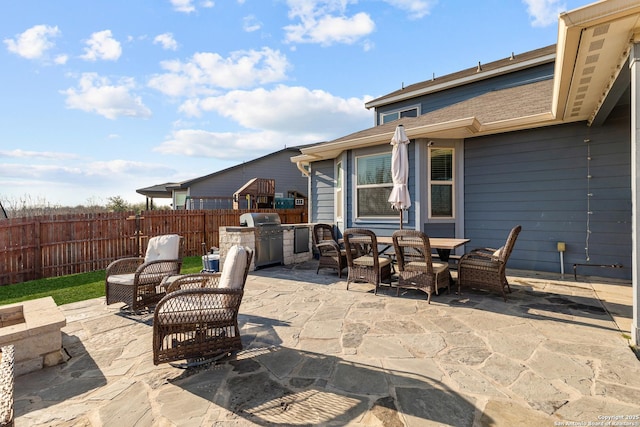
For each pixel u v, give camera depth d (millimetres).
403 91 11766
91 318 3854
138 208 21750
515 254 6277
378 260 4816
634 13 2631
